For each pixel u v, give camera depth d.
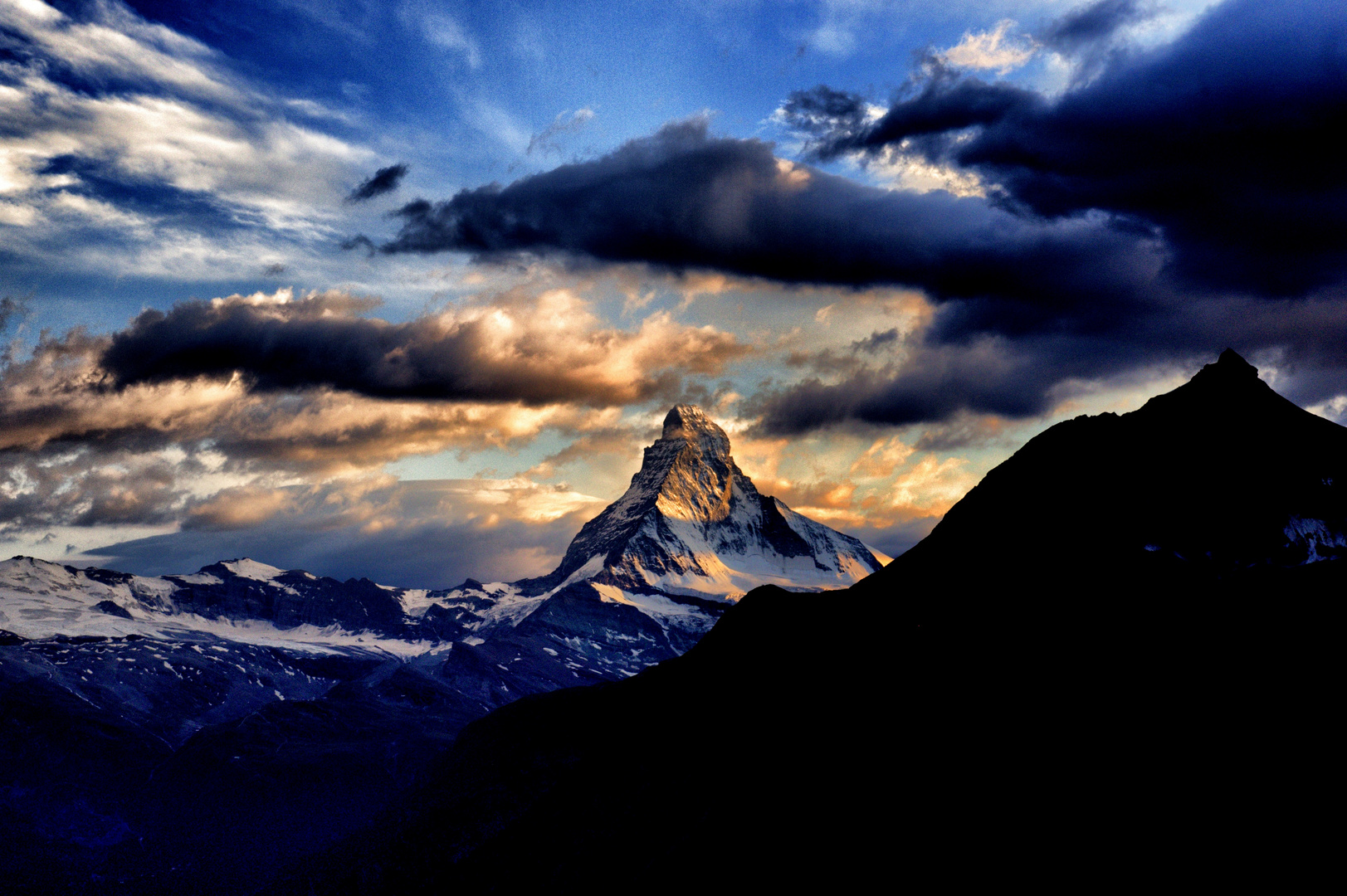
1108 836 167.25
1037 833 174.00
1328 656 185.75
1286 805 159.75
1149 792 171.88
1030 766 188.12
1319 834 153.12
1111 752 183.12
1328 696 176.88
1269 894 147.38
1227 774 169.25
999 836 176.88
